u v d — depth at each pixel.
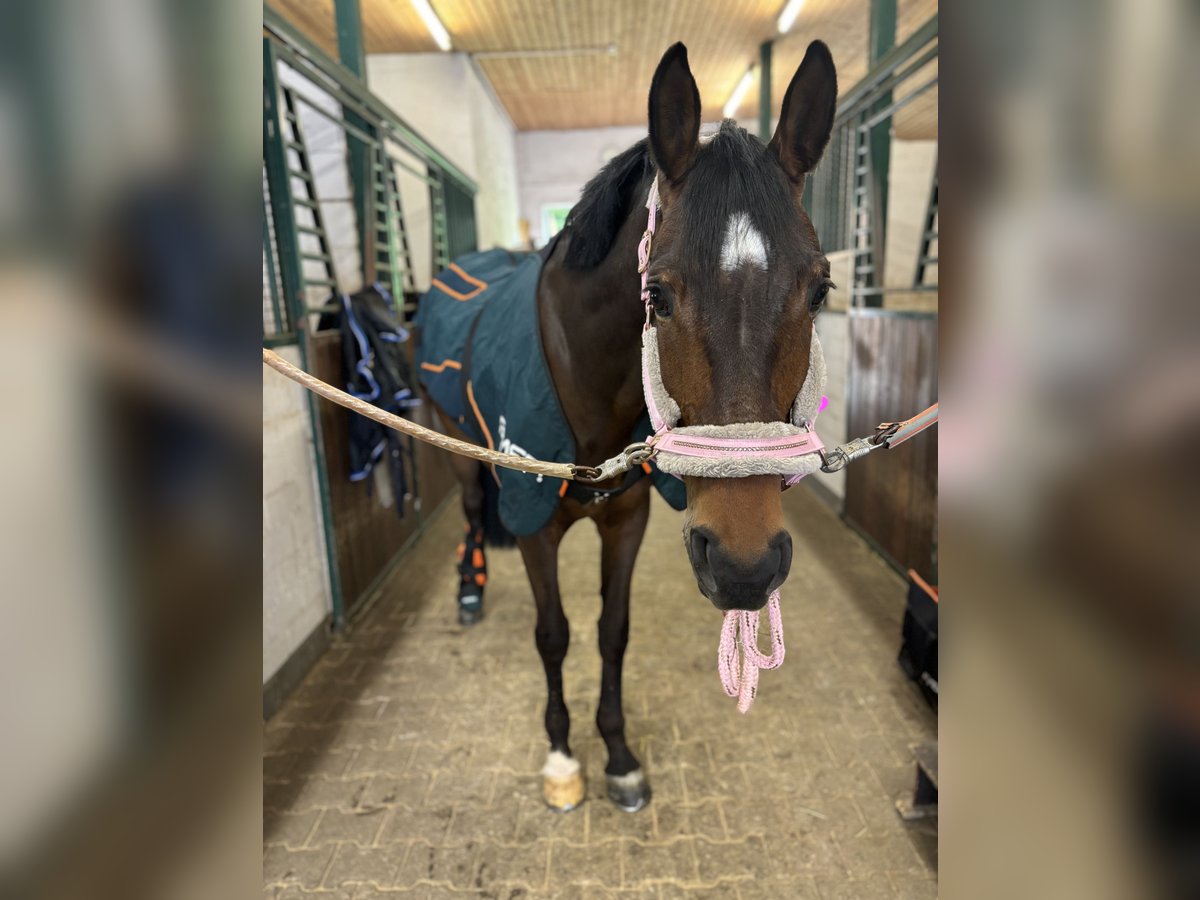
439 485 3.88
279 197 2.11
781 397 0.79
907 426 0.88
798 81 0.89
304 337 2.19
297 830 1.49
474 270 2.20
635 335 1.13
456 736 1.80
